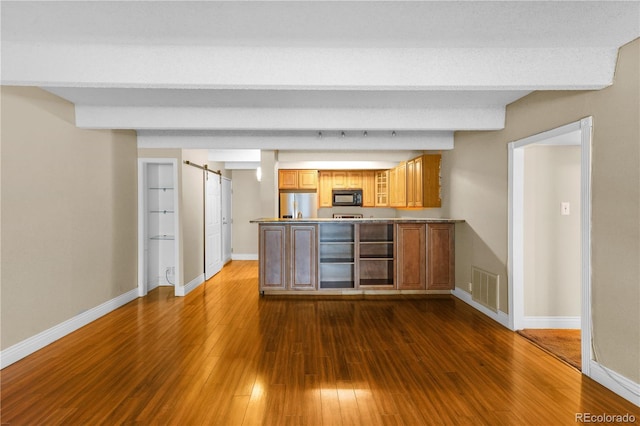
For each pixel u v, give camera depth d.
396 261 5.12
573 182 3.72
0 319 2.82
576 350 3.16
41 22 2.07
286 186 7.69
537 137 3.28
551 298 3.74
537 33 2.23
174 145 5.02
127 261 4.84
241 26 2.13
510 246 3.74
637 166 2.23
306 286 5.13
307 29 2.17
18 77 2.39
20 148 3.03
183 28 2.16
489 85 2.51
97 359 2.98
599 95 2.54
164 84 2.48
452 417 2.15
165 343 3.34
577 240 3.74
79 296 3.80
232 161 7.82
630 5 1.88
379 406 2.27
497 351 3.15
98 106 3.74
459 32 2.22
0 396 2.39
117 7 1.90
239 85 2.50
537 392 2.44
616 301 2.40
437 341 3.40
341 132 5.00
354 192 8.15
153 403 2.30
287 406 2.27
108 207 4.37
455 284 5.17
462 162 4.90
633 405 2.28
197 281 5.88
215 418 2.14
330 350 3.17
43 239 3.28
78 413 2.19
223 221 8.00
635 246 2.25
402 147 5.10
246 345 3.29
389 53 2.49
